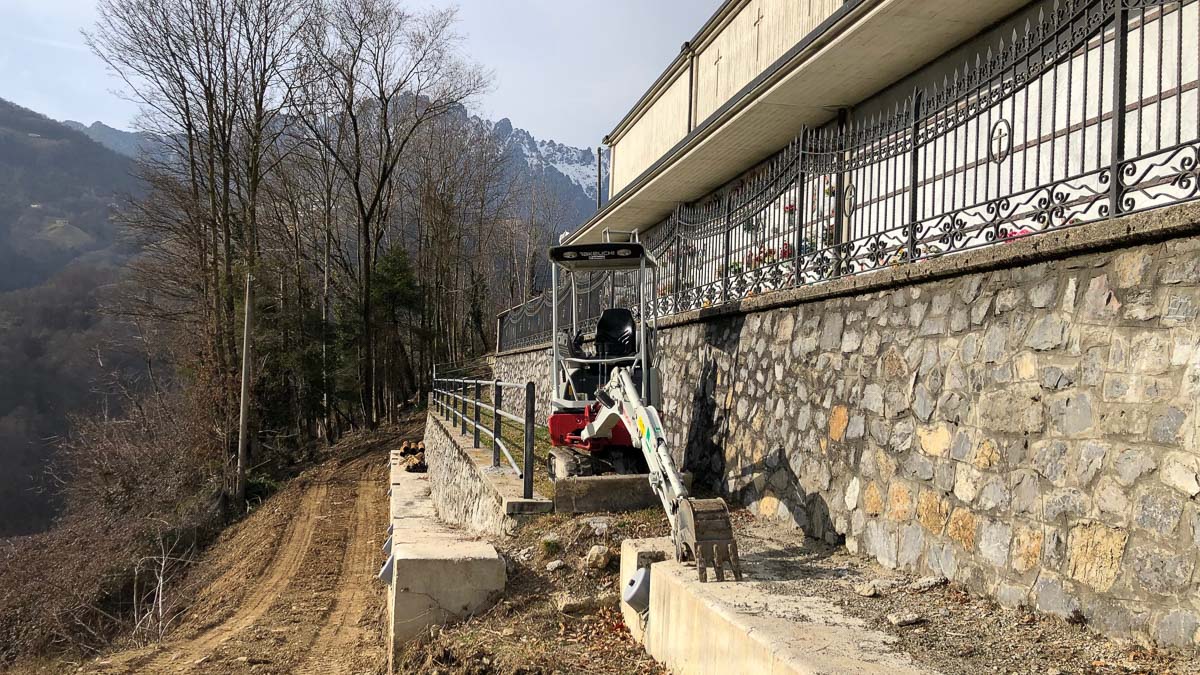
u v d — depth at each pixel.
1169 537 3.85
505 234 67.06
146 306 33.53
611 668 5.76
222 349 31.72
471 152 56.53
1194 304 3.86
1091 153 7.05
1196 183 3.96
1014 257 4.94
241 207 35.94
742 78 15.61
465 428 15.93
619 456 9.49
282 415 35.00
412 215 54.88
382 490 26.73
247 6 33.56
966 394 5.37
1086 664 3.89
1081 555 4.33
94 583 19.02
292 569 17.81
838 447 6.88
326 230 42.72
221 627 13.34
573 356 10.69
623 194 18.94
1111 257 4.35
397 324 45.91
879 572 5.85
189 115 32.69
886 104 11.08
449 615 7.15
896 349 6.21
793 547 6.80
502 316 30.98
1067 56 4.84
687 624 5.28
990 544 5.00
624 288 13.11
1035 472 4.71
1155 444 3.97
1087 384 4.42
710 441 9.74
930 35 9.36
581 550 7.73
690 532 5.76
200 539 24.41
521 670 5.70
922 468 5.75
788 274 8.20
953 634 4.38
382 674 8.24
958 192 8.33
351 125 44.25
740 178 16.05
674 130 19.78
